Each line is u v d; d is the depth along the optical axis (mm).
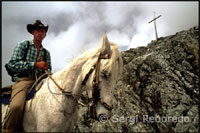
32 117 1611
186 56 4035
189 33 4613
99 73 1479
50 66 2281
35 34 2094
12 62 1771
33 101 1643
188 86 3500
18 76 1951
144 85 4180
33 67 1759
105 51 1514
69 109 1588
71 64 1671
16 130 1662
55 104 1537
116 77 1443
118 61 1519
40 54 2088
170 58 4227
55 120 1492
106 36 1529
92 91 1438
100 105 1423
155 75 4125
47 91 1639
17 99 1587
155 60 4395
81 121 4359
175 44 4543
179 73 3809
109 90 1419
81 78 1600
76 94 1581
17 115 1528
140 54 5316
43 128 1489
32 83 1843
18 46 1898
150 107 3740
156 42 5566
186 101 3299
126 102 4145
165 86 3762
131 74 4625
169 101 3496
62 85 1608
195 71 3691
